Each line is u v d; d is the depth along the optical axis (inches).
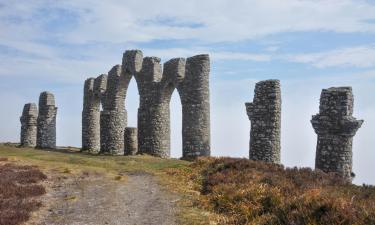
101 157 2304.4
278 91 1733.5
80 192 1160.2
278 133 1734.7
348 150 1430.9
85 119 3115.2
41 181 1332.4
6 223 776.9
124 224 805.2
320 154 1478.8
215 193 1023.0
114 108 2748.5
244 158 1518.2
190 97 2178.9
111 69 2802.7
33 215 875.4
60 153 2564.0
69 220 841.5
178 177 1429.6
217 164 1469.0
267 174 1123.3
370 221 595.8
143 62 2532.0
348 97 1425.9
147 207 952.3
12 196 1047.6
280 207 747.4
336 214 635.5
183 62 2315.5
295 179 1048.8
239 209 860.6
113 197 1083.3
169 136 2456.9
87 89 3125.0
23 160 1886.1
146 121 2458.2
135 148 2583.7
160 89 2402.8
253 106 1784.0
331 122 1448.1
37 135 3299.7
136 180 1407.5
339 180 1095.6
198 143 2137.1
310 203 708.7
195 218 834.2
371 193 893.2
